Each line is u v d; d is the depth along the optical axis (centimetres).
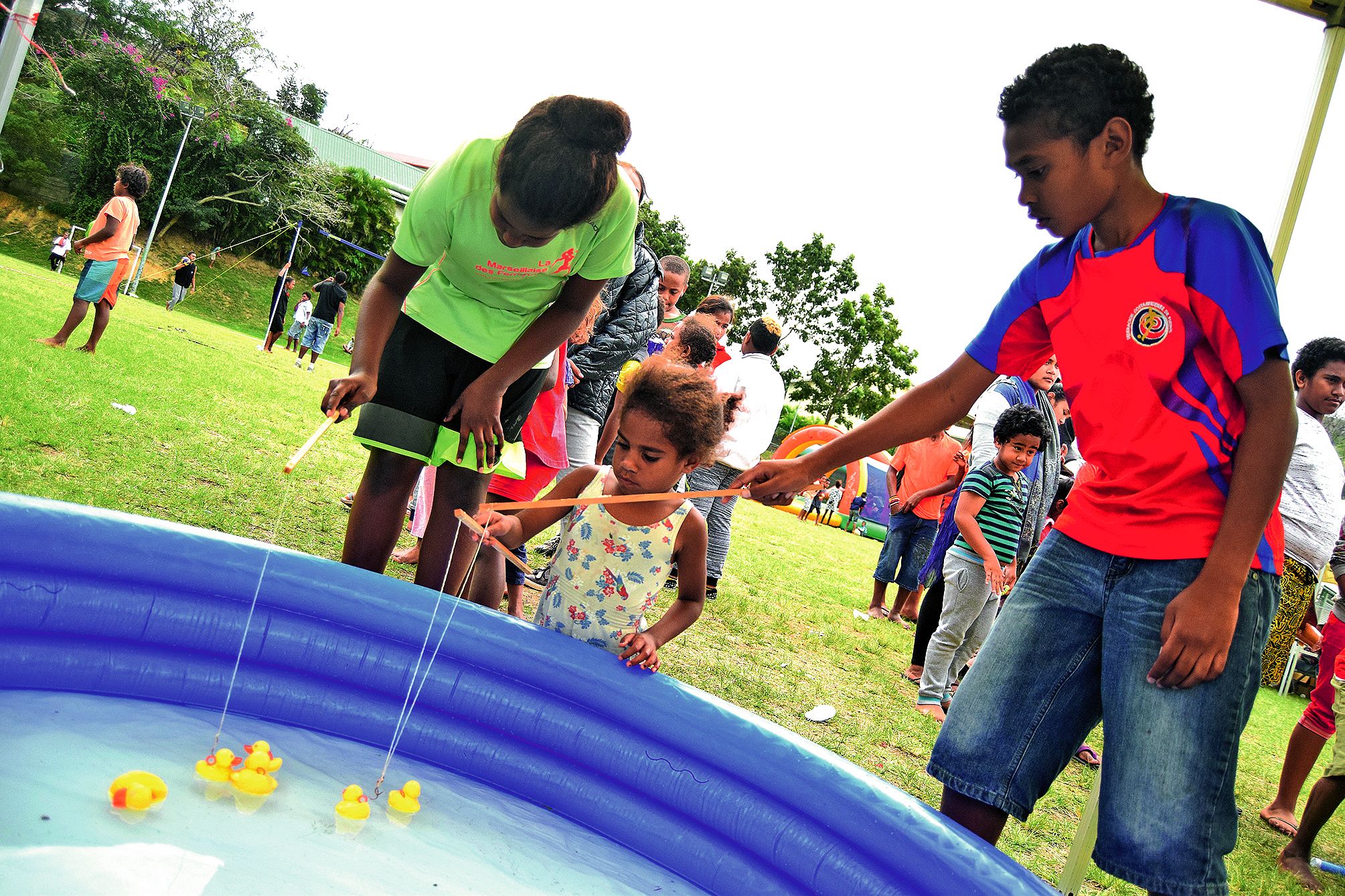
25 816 130
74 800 138
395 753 193
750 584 596
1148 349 158
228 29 3167
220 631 189
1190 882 147
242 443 515
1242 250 151
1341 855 347
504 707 195
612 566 222
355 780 174
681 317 510
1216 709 149
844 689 386
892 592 829
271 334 1442
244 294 2903
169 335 1116
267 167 3191
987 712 172
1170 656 148
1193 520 156
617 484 221
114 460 381
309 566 198
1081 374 170
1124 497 165
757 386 466
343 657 195
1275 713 718
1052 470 397
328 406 204
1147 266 158
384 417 230
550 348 234
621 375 394
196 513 340
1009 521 377
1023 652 172
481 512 215
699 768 185
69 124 2914
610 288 362
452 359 231
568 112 184
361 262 3353
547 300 236
